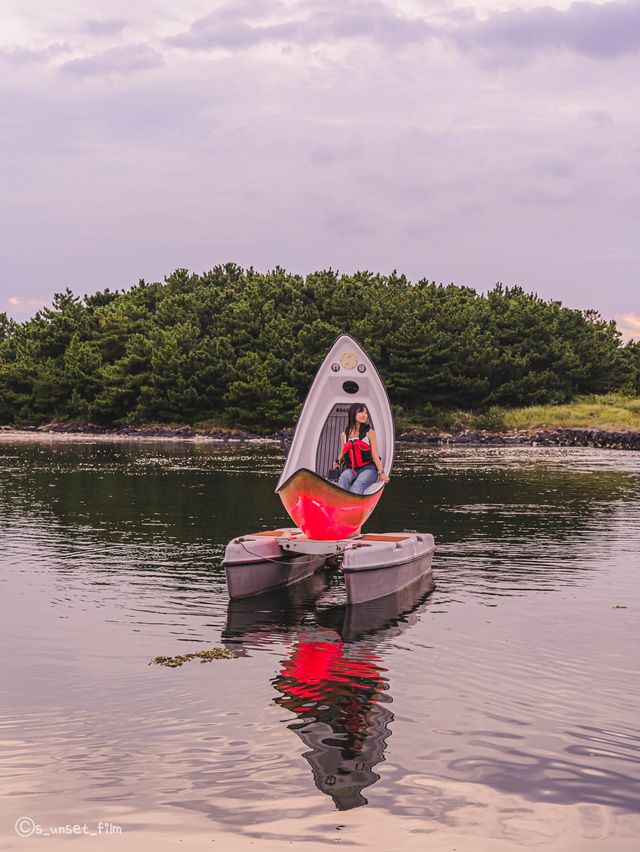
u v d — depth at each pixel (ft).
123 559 47.55
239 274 320.50
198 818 17.54
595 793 18.71
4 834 16.83
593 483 92.17
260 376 221.87
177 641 31.32
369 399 48.80
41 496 77.97
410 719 23.08
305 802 18.25
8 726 22.44
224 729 22.36
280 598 39.34
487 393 225.97
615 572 44.24
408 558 40.86
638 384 258.57
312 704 24.27
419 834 16.94
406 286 285.84
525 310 239.50
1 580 41.70
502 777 19.48
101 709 23.79
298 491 40.42
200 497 77.41
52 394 252.21
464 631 32.73
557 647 30.35
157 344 241.76
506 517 64.64
